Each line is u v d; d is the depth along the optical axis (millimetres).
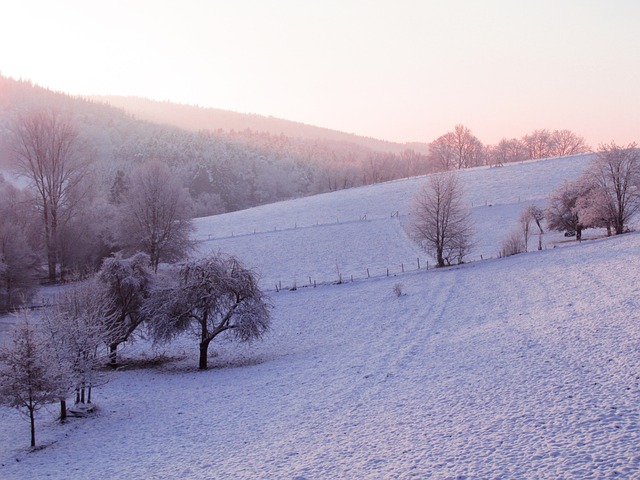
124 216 64250
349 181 180500
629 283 31469
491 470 10984
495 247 63688
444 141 154125
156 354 37750
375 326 36094
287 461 13977
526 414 14281
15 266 52438
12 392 20391
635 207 56875
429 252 62969
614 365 17297
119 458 17438
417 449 13117
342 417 17625
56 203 66250
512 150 178000
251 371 29609
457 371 20656
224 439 17594
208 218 103062
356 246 71375
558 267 42688
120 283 34531
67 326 25125
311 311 44406
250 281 33875
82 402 25719
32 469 17797
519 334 24625
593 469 10258
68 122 68750
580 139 169000
